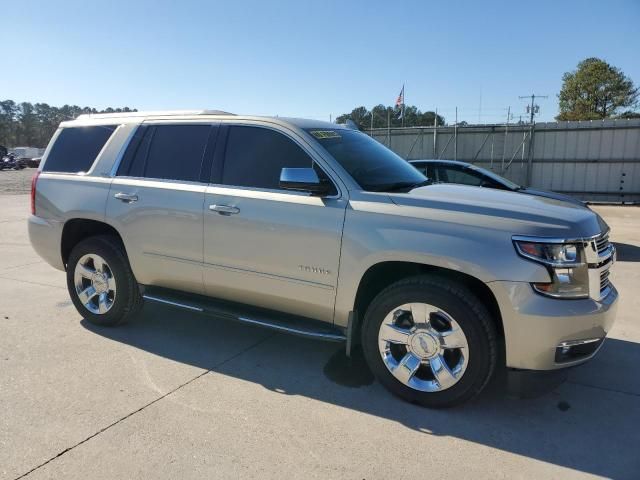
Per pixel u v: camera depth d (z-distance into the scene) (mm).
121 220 4492
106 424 3143
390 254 3324
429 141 22594
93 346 4398
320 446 2959
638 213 16734
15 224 11922
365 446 2967
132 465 2748
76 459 2791
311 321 3859
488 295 3309
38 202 5035
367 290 3730
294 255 3691
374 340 3521
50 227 4934
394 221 3348
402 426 3193
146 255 4418
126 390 3600
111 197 4555
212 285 4176
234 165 4086
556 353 3064
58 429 3078
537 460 2867
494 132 21484
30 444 2920
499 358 3547
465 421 3260
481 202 3346
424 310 3307
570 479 2709
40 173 5090
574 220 3150
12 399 3439
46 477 2641
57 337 4594
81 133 5008
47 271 7141
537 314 2988
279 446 2949
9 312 5289
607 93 49938
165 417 3242
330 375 3914
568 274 3041
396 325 3459
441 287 3242
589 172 20422
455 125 22234
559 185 20969
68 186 4840
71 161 4961
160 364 4055
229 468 2736
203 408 3369
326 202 3596
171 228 4234
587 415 3363
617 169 19984
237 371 3957
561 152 20734
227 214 3939
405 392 3445
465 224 3180
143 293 4582
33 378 3764
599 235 3240
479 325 3152
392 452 2916
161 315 5223
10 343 4438
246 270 3934
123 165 4637
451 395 3293
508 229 3088
